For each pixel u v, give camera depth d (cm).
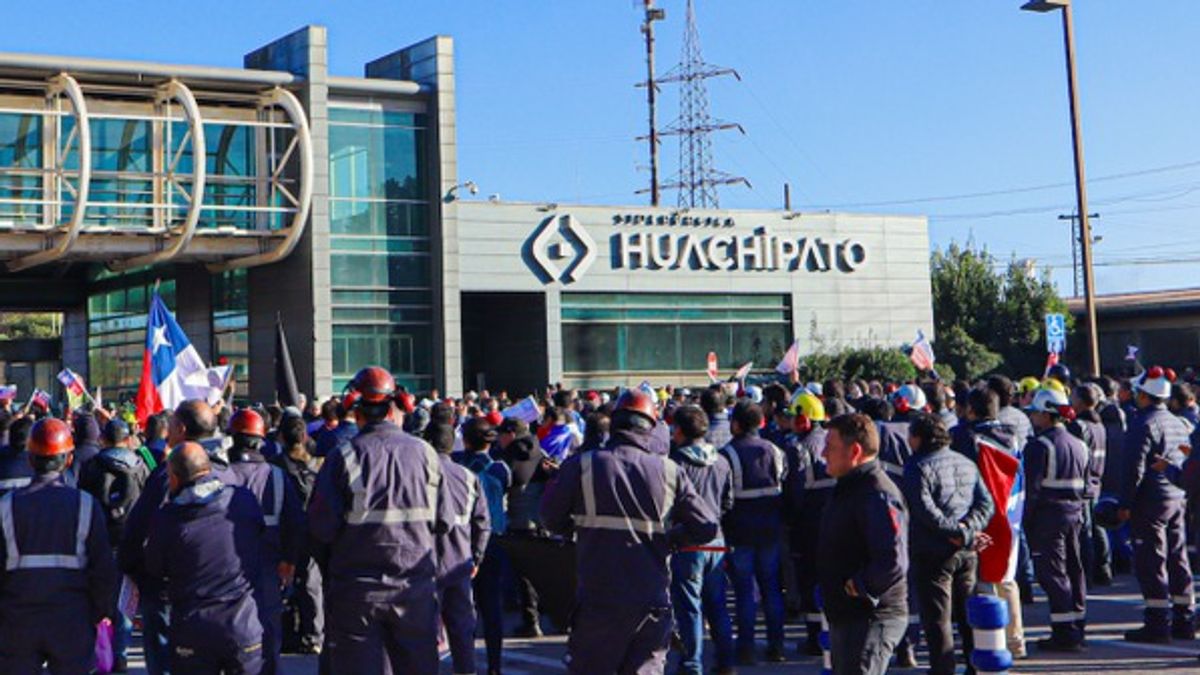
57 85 3478
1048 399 1047
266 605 750
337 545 679
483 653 1154
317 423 1511
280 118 3881
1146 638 1083
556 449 1321
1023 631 1146
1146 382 1083
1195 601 1254
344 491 675
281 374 1928
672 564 964
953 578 865
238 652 709
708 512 704
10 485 976
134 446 1268
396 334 4062
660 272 4678
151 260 3678
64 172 3372
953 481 837
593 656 693
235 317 4156
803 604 1091
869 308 5103
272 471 807
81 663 720
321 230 3847
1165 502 1072
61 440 727
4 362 5347
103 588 729
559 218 4484
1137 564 1088
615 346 4612
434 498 694
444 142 4103
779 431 1220
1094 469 1308
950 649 830
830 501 678
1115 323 6259
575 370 4534
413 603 678
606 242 4584
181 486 715
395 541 676
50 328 10019
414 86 4072
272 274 3984
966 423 1032
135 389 4638
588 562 693
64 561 714
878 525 647
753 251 4859
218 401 1544
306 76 3844
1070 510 1044
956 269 5950
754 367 4866
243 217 3819
